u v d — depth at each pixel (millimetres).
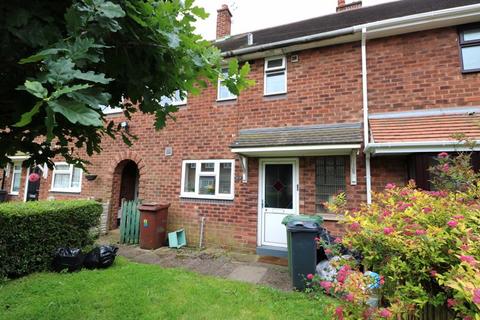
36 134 1782
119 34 1682
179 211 7727
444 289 1776
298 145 5738
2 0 1245
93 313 3492
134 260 6062
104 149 9070
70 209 5621
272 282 4781
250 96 7379
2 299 3807
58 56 1234
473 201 2502
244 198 7020
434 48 5895
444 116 5477
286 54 7168
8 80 1456
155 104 2160
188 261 6000
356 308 1905
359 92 6324
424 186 4844
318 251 4812
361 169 5965
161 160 8211
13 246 4598
